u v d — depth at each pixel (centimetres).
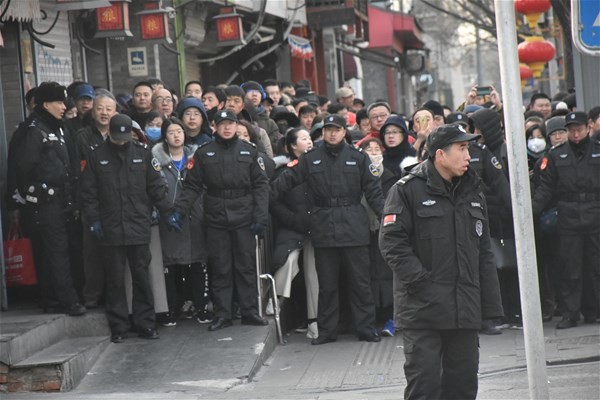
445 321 1309
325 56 5975
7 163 2028
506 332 2177
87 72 3291
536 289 1060
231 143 2086
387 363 1958
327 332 2145
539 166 2194
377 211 2112
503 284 2191
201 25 3931
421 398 1317
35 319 1972
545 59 4006
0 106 2242
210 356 1944
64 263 2012
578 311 2178
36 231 1998
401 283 1334
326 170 2117
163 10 3108
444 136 1319
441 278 1320
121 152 1994
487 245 1355
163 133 2109
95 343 1959
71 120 2195
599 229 2162
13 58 2527
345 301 2253
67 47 2830
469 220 1331
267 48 4656
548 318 2292
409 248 1330
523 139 1048
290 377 1881
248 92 2566
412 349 1320
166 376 1861
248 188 2097
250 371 1870
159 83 2319
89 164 1989
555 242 2192
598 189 2156
